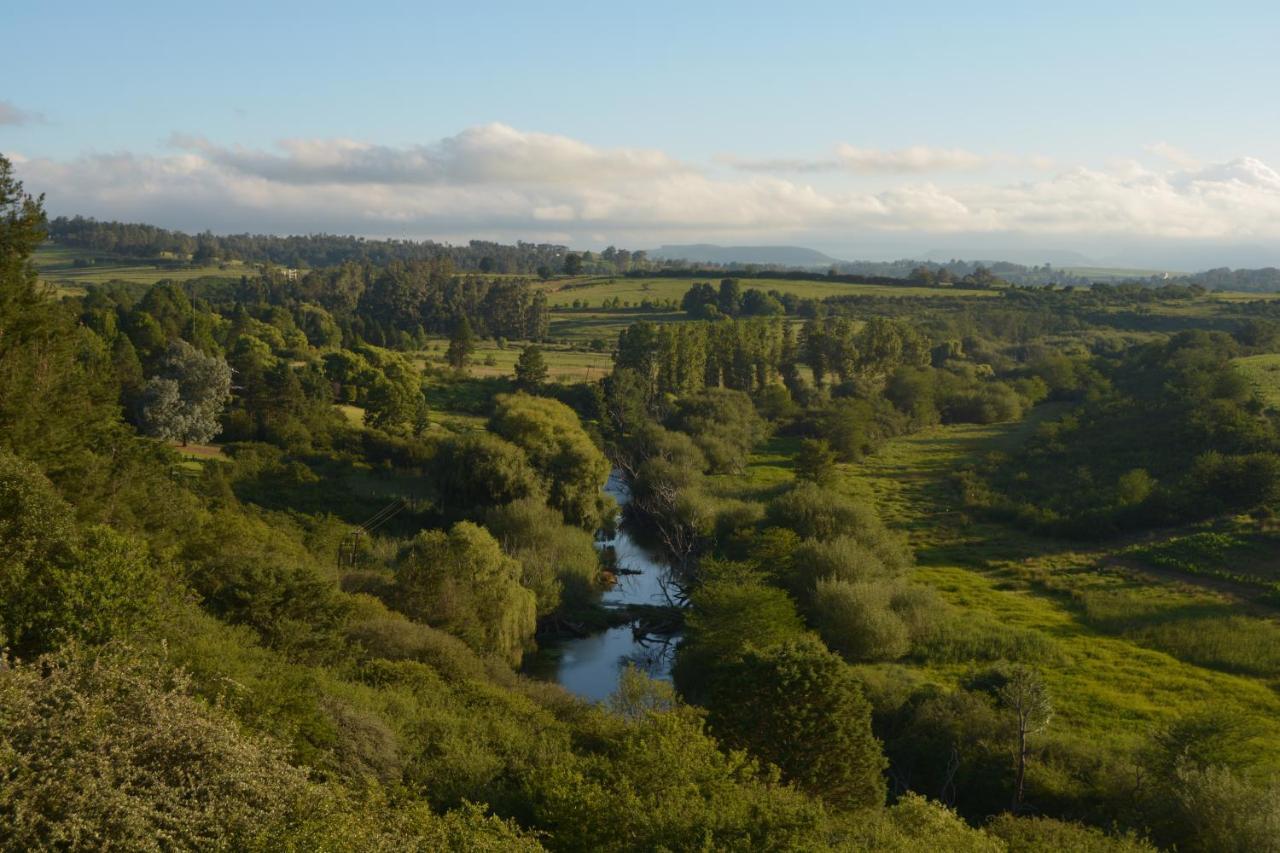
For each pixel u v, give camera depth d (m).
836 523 64.19
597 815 17.61
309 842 12.67
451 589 44.84
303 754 19.17
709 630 44.53
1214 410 85.38
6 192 34.62
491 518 65.19
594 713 30.47
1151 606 54.03
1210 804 28.44
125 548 23.16
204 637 23.80
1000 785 32.38
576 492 72.00
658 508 77.75
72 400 36.47
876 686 40.28
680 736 22.19
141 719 13.80
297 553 48.41
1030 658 46.62
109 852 11.72
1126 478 76.25
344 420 95.44
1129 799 30.98
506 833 15.63
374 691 27.67
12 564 20.70
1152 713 39.66
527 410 82.75
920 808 23.67
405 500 72.44
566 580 59.72
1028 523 75.12
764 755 28.28
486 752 24.31
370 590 45.31
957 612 54.03
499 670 37.97
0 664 14.76
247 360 91.00
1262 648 46.72
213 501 56.66
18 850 11.31
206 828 12.52
